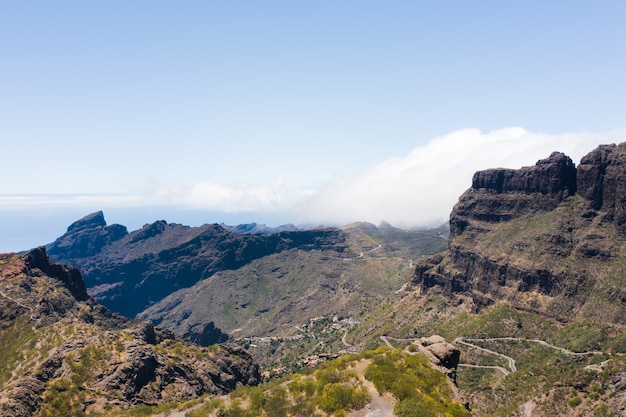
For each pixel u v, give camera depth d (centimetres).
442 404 5838
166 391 11125
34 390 9144
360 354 7469
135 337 13375
